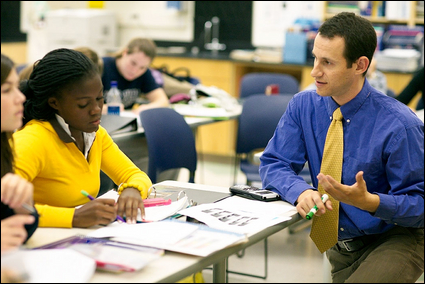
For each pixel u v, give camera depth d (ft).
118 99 11.24
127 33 21.74
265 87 14.87
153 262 4.09
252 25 19.97
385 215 5.32
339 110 5.84
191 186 6.38
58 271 3.70
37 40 22.62
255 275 9.89
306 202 5.40
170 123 9.38
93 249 4.15
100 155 5.92
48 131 5.29
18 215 4.06
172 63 19.02
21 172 4.95
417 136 5.54
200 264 4.13
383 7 17.70
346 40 5.45
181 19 20.84
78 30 19.51
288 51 17.70
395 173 5.53
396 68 16.58
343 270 6.26
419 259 5.61
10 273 3.60
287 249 11.27
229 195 6.04
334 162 5.85
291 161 6.21
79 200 5.54
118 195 5.59
